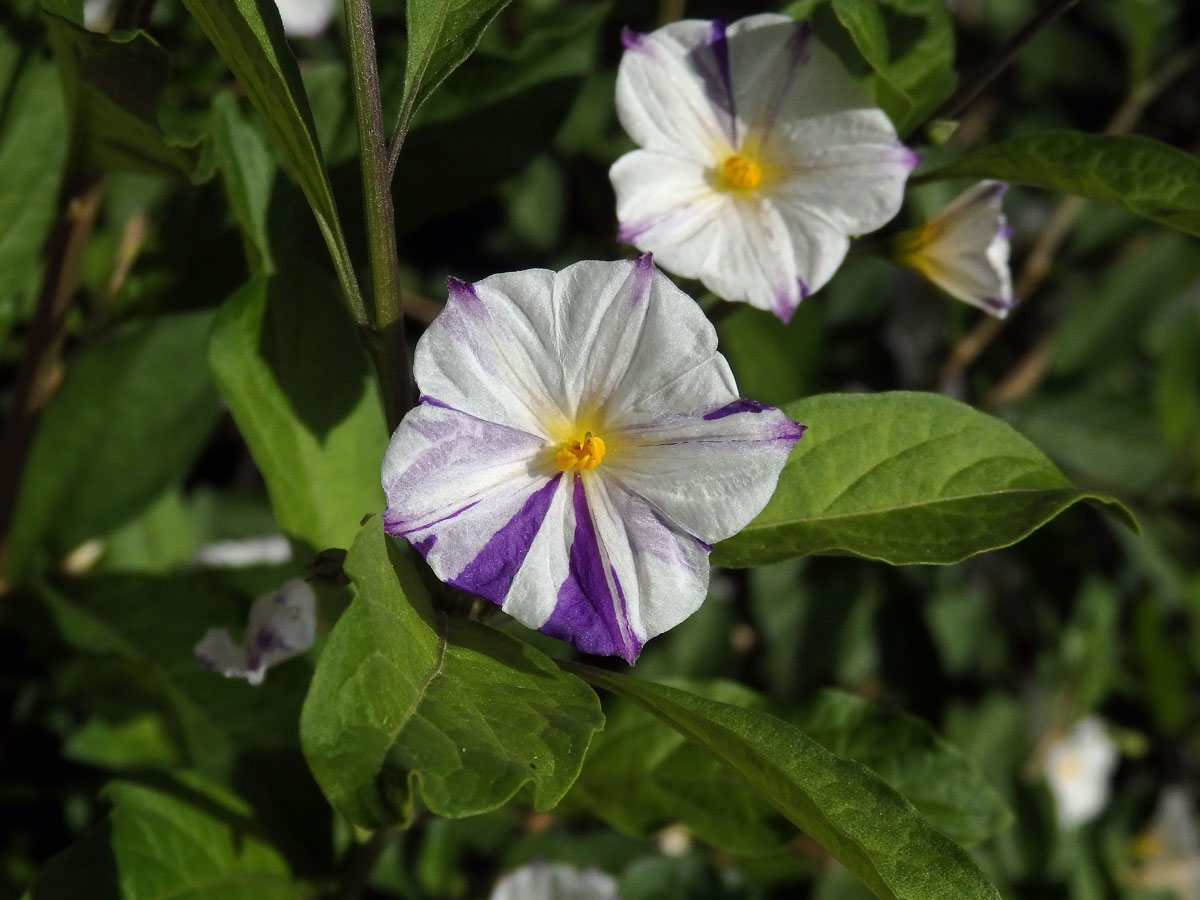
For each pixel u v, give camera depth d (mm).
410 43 148
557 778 137
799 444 167
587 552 151
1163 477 280
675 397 151
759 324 237
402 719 137
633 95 168
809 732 183
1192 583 278
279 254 170
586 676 154
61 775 225
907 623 278
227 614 194
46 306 190
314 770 133
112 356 211
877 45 168
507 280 149
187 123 211
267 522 254
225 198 191
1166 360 275
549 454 153
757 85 168
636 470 153
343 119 191
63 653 210
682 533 151
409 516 144
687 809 179
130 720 220
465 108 190
